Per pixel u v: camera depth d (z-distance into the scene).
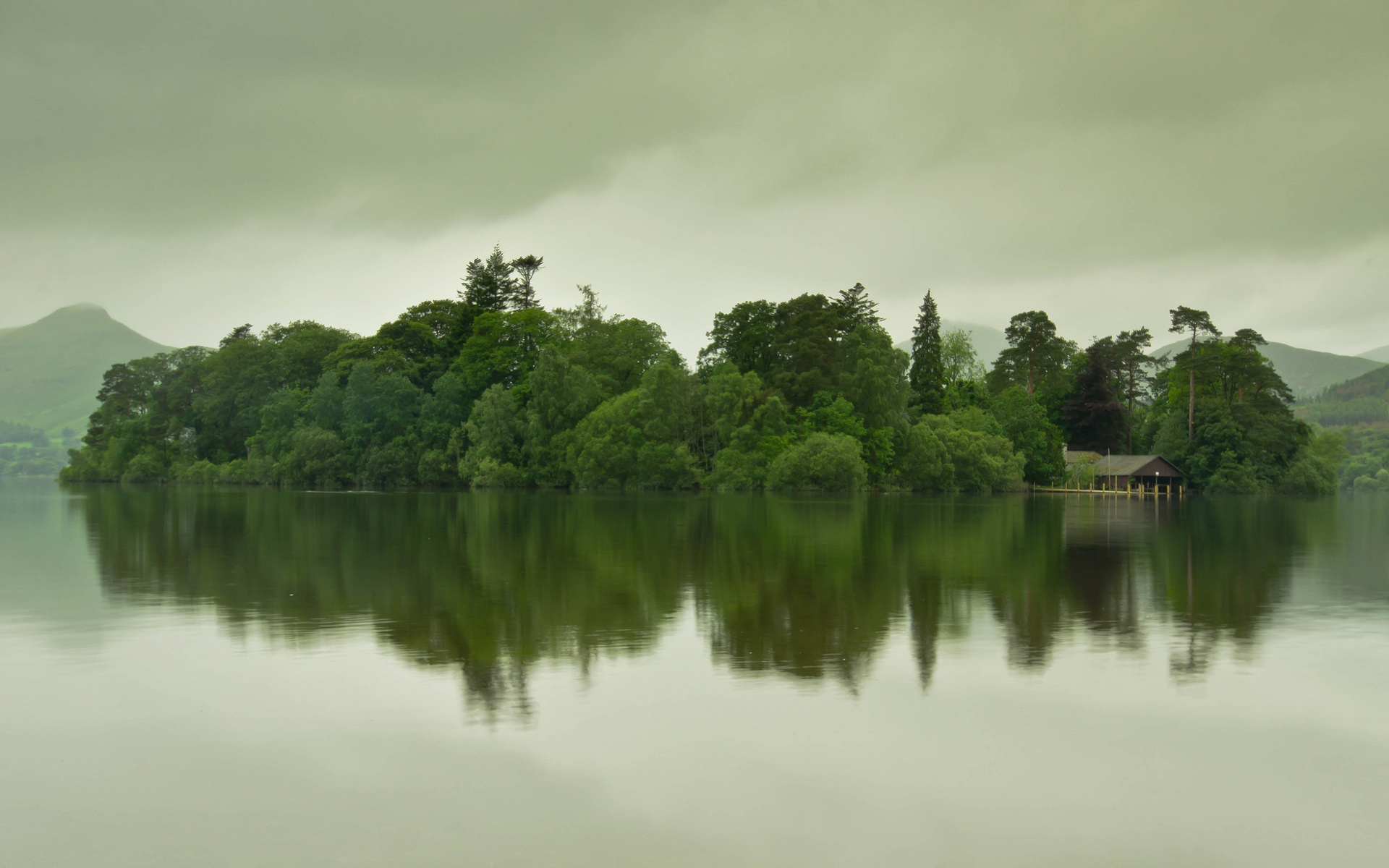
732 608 22.55
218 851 9.88
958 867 9.58
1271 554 36.41
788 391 106.81
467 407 117.44
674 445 100.62
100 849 9.94
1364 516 69.31
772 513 61.09
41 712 14.20
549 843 10.02
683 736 13.10
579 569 29.92
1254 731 13.45
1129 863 9.70
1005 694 15.15
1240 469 122.00
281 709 14.32
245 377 127.75
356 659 17.31
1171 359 159.88
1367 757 12.52
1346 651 18.16
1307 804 11.08
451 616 21.56
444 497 86.31
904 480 105.94
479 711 14.20
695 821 10.54
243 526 48.22
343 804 10.96
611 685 15.59
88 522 51.38
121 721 13.80
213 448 131.25
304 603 23.28
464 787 11.42
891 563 32.03
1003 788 11.47
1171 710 14.38
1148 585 26.88
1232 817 10.74
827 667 16.80
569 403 106.69
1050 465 124.50
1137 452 141.75
